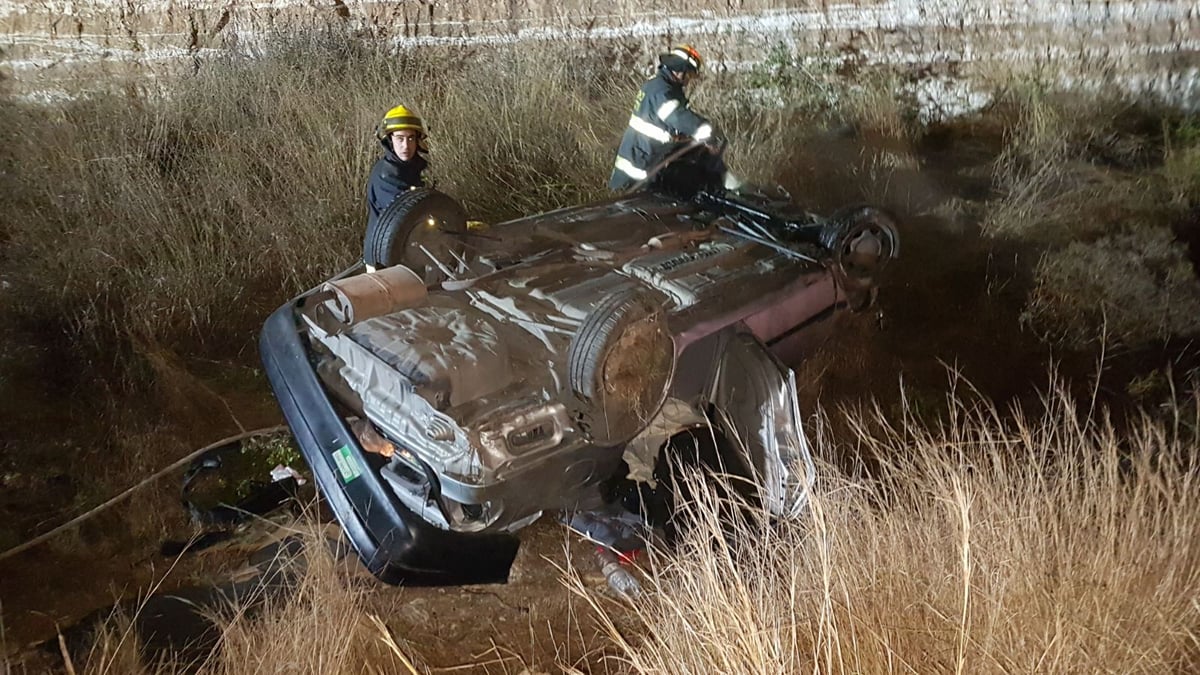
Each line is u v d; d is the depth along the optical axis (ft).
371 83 24.66
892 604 8.44
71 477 13.38
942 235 20.72
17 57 28.02
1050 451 11.51
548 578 11.90
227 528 12.54
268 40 27.32
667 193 16.65
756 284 12.74
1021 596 8.27
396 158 15.40
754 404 12.29
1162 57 30.96
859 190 22.62
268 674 8.64
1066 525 9.39
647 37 31.53
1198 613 8.39
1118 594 8.42
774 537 10.00
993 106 28.12
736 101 26.16
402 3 33.53
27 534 12.23
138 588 11.40
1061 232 20.79
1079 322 17.56
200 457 13.79
